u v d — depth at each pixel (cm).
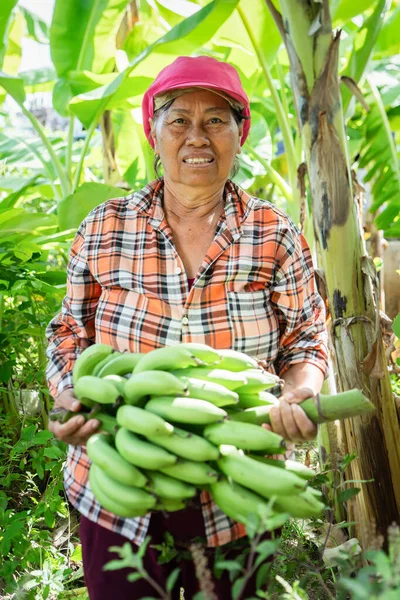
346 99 339
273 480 146
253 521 134
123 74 338
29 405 428
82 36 395
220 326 195
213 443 155
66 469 201
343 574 157
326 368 210
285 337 211
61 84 405
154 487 150
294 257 204
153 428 148
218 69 198
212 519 182
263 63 354
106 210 206
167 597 130
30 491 377
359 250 262
